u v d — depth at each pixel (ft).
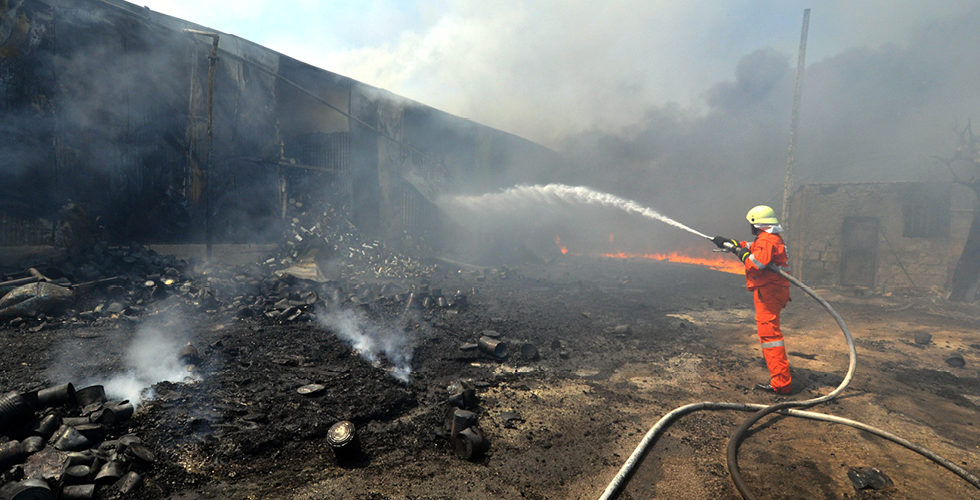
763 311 16.43
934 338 24.73
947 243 45.37
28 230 27.43
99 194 30.78
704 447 12.01
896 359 20.52
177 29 34.71
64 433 10.18
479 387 15.93
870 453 11.68
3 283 22.62
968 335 25.53
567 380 17.19
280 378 14.84
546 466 10.96
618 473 10.32
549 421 13.47
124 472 9.53
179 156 34.94
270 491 9.47
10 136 26.89
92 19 30.25
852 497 9.75
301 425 11.85
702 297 37.93
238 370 15.48
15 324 20.15
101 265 28.40
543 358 19.83
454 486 9.98
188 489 9.39
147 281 26.68
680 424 13.29
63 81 29.07
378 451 11.28
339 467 10.53
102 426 10.70
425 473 10.45
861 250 48.44
